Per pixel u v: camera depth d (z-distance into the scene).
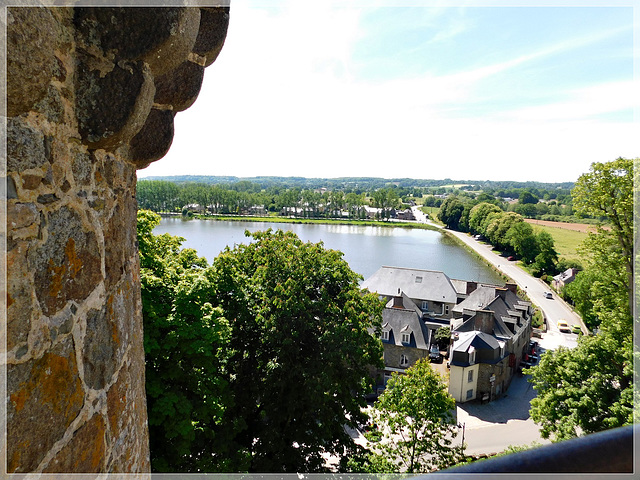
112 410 2.35
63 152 1.85
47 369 1.70
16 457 1.50
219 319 11.86
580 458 0.76
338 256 16.83
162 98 2.70
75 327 1.94
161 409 10.22
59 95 1.80
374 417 16.75
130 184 2.80
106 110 1.99
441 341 38.16
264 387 14.55
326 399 13.74
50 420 1.72
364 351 15.24
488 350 30.00
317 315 15.30
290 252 16.11
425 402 15.57
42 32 1.60
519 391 31.56
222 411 11.38
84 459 2.00
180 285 11.75
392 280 46.97
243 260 16.42
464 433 25.66
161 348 10.98
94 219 2.16
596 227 19.16
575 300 43.22
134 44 1.97
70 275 1.90
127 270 2.73
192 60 2.77
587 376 18.17
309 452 14.53
